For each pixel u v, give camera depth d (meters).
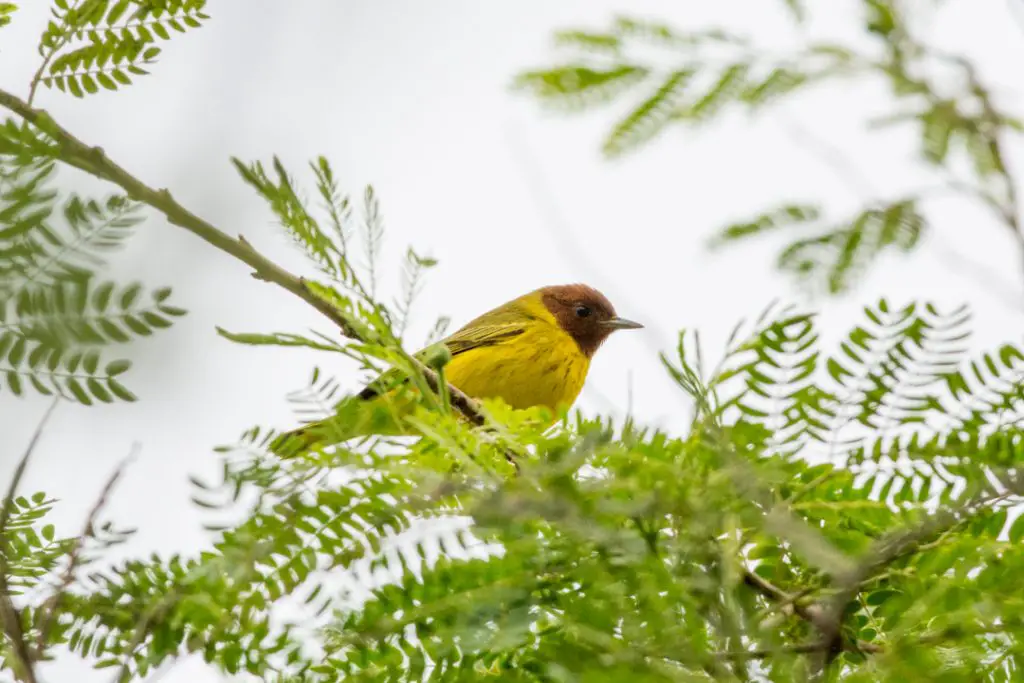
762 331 5.15
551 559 4.86
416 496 4.72
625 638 4.44
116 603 5.04
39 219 2.70
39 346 2.64
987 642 5.14
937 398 5.13
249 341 4.58
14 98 4.80
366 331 5.20
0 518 4.97
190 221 4.07
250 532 4.48
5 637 5.10
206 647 4.89
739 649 4.62
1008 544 4.95
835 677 4.95
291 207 5.12
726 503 4.81
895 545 4.85
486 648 4.71
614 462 4.87
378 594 4.94
